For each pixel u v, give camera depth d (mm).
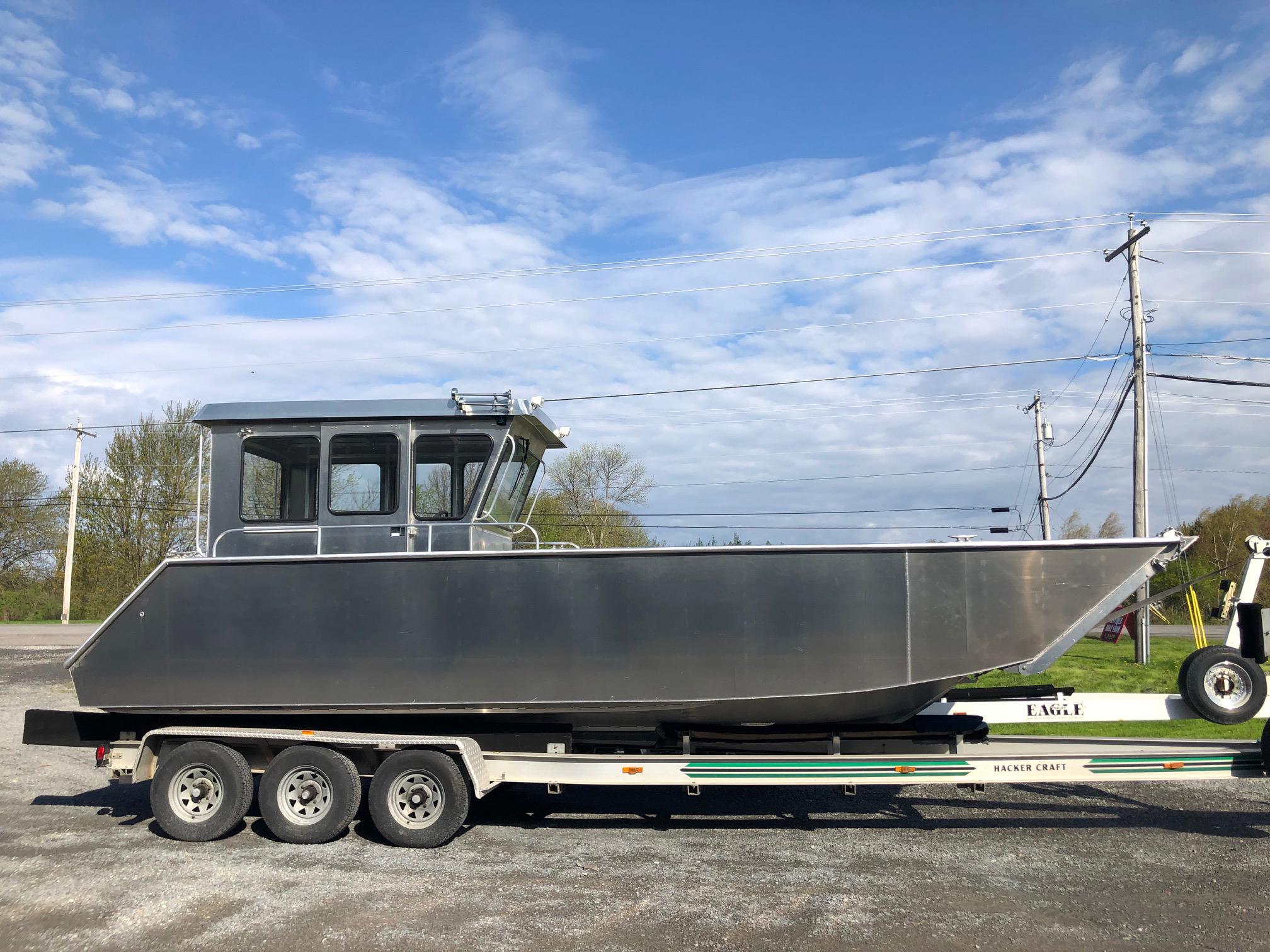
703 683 5570
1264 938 4145
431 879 5109
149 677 6008
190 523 35906
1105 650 19531
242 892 4875
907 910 4531
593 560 5676
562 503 28203
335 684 5824
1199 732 8477
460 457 6441
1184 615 33625
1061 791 7391
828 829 6246
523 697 5684
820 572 5547
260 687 5891
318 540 6363
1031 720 6176
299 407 6457
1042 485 32062
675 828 6332
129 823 6551
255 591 5945
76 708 12570
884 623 5492
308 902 4707
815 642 5516
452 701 5730
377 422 6445
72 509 35812
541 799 7254
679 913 4512
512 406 6395
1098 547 5453
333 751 6008
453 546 6332
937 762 5750
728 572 5594
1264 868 5215
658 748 6234
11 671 17734
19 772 8445
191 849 5812
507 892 4859
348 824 5938
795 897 4746
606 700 5629
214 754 6051
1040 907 4566
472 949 4047
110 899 4758
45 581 40812
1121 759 5727
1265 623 5750
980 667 5449
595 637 5641
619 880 5082
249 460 6496
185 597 6000
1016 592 5469
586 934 4223
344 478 6426
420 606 5789
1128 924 4320
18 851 5754
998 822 6387
